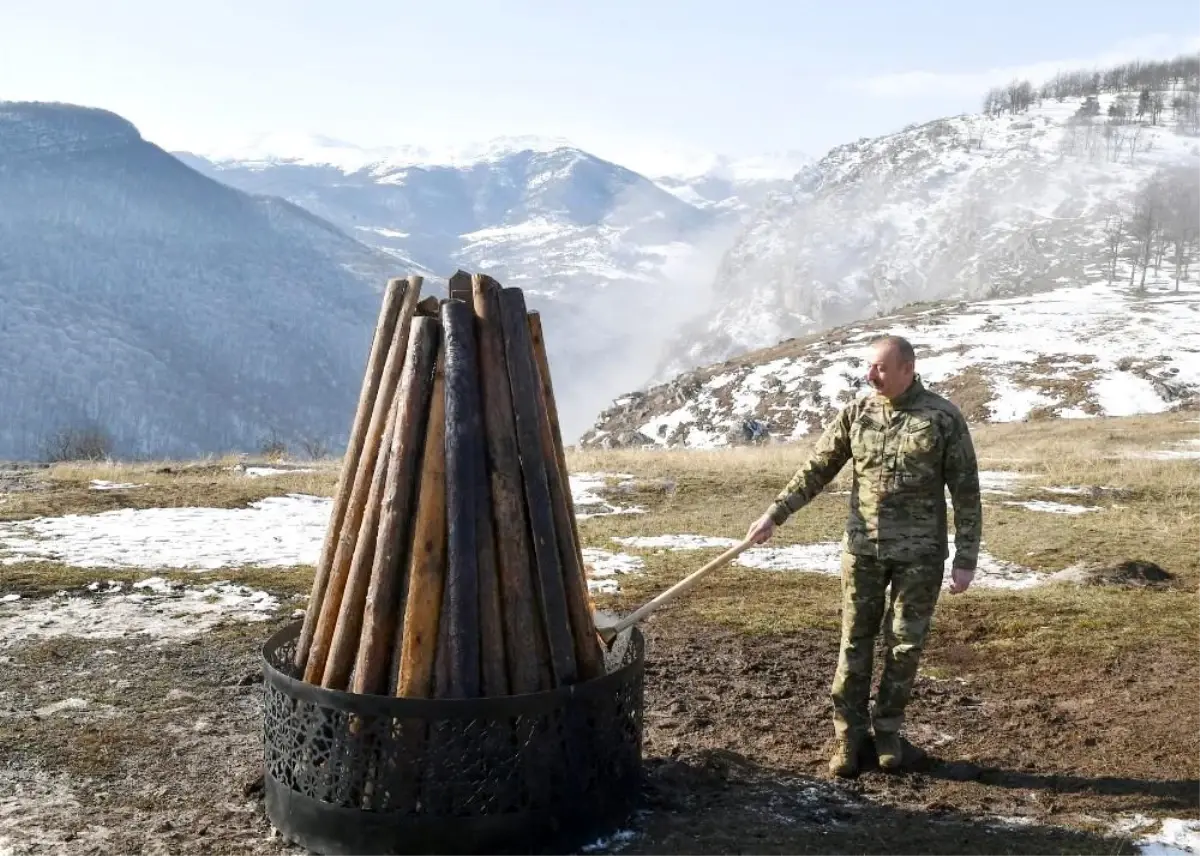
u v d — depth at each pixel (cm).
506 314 424
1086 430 3319
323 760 398
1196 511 1384
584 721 407
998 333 7012
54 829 427
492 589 407
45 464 1833
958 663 683
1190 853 409
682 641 739
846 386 6288
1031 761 514
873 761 509
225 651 698
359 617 412
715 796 466
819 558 1050
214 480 1549
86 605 816
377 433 429
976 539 479
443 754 384
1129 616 779
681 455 2044
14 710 574
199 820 438
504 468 413
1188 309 7694
